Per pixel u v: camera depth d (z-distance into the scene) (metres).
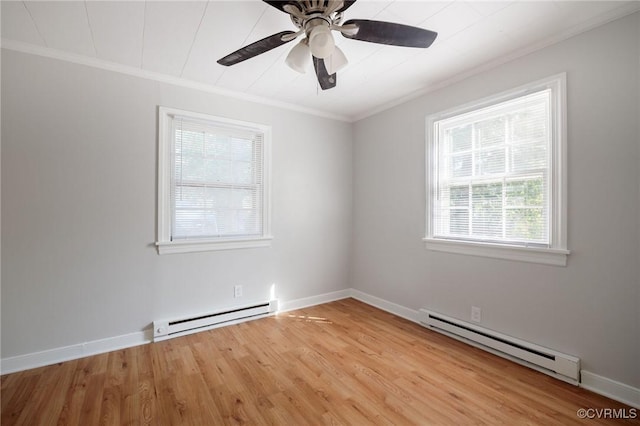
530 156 2.14
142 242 2.50
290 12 1.46
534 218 2.12
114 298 2.39
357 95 3.03
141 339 2.49
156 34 1.95
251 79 2.64
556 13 1.75
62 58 2.18
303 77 2.61
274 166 3.20
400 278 3.15
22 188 2.07
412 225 3.02
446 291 2.69
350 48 2.12
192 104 2.71
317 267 3.54
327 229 3.61
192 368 2.11
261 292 3.13
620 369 1.73
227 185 2.94
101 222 2.33
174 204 2.67
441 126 2.78
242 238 2.98
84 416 1.62
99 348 2.32
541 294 2.06
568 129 1.92
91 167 2.29
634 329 1.69
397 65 2.38
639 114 1.67
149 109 2.51
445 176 2.74
